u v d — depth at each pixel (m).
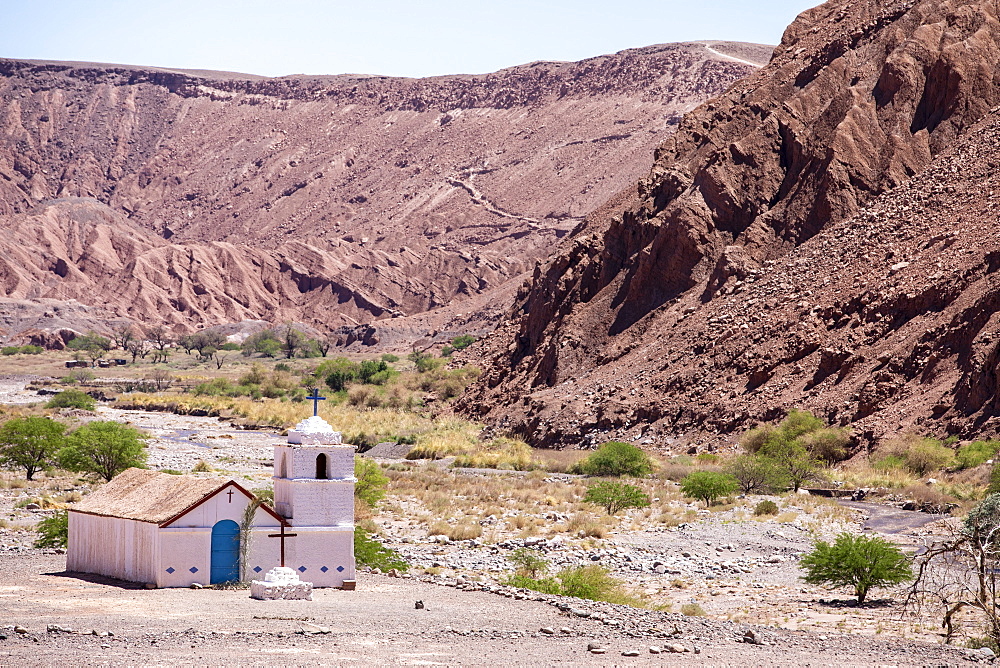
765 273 83.12
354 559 25.22
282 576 21.67
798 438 61.69
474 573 29.84
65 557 28.62
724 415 71.00
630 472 63.62
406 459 79.19
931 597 25.72
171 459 68.69
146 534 23.14
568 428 79.25
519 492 51.72
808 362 71.06
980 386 58.44
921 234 75.38
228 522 22.95
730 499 49.06
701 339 79.75
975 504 44.66
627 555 34.28
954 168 80.00
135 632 16.98
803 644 19.09
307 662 15.13
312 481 23.56
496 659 16.14
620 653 17.09
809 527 40.12
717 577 30.84
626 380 81.44
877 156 87.81
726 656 17.42
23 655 14.80
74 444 51.53
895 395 63.50
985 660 18.03
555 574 29.39
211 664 14.67
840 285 75.56
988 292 63.34
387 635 17.83
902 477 54.62
